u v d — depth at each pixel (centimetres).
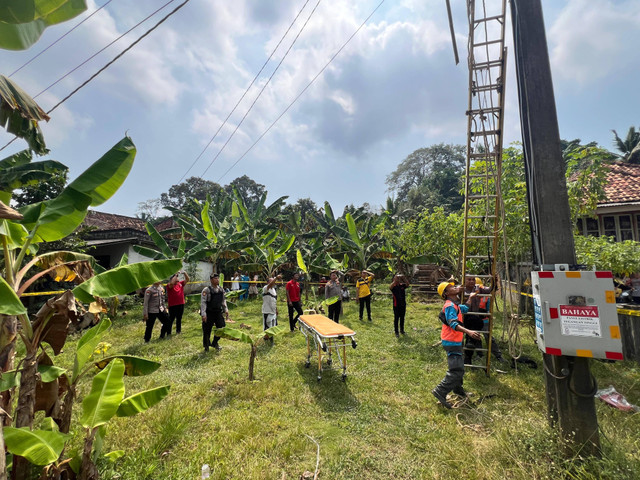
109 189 309
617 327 265
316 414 394
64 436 219
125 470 275
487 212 507
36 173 582
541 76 319
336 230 1655
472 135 497
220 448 317
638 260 597
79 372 278
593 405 278
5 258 255
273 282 741
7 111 293
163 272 306
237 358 608
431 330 812
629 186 1077
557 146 308
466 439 332
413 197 3316
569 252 296
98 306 326
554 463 263
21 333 246
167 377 510
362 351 646
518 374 518
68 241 990
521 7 332
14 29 219
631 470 248
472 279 593
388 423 371
